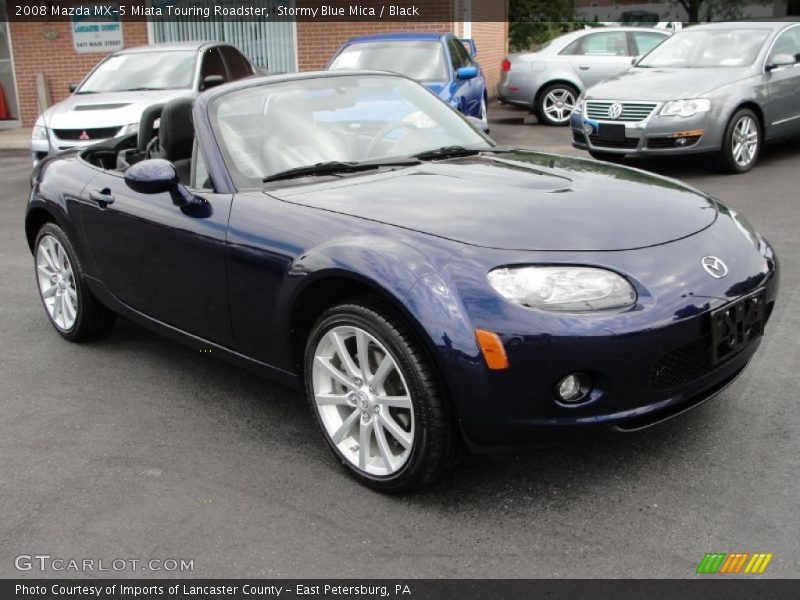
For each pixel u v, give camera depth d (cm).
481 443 268
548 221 288
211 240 340
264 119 376
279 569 258
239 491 304
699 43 935
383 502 292
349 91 408
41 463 331
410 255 274
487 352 256
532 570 251
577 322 256
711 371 284
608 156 947
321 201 321
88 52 1589
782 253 565
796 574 242
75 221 432
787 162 916
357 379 296
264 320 325
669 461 307
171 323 389
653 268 274
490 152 398
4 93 1622
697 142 830
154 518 288
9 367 438
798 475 294
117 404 386
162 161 347
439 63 1006
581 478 300
